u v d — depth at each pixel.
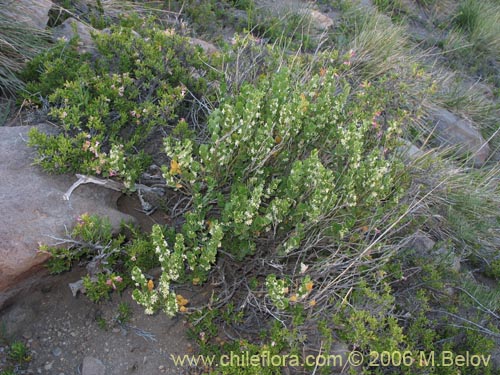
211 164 3.32
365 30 7.03
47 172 3.55
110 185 3.62
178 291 3.42
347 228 3.38
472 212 5.06
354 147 3.44
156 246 3.20
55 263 3.12
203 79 4.43
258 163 3.48
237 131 3.43
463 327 3.72
